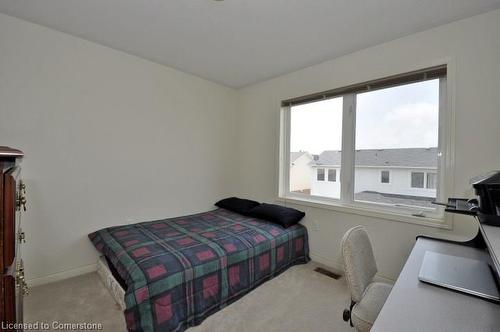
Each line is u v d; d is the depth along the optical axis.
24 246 2.04
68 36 2.21
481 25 1.77
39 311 1.77
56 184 2.19
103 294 1.99
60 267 2.22
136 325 1.42
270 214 2.78
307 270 2.52
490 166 1.74
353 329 1.65
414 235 2.07
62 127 2.21
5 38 1.92
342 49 2.39
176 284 1.61
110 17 1.93
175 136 3.02
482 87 1.76
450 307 0.90
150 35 2.20
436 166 2.05
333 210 2.60
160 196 2.90
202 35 2.18
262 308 1.87
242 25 2.01
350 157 2.57
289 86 3.04
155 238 2.15
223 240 2.15
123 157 2.58
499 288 1.00
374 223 2.31
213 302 1.81
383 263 2.25
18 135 2.00
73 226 2.29
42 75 2.09
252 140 3.51
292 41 2.26
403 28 2.00
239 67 2.88
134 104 2.64
